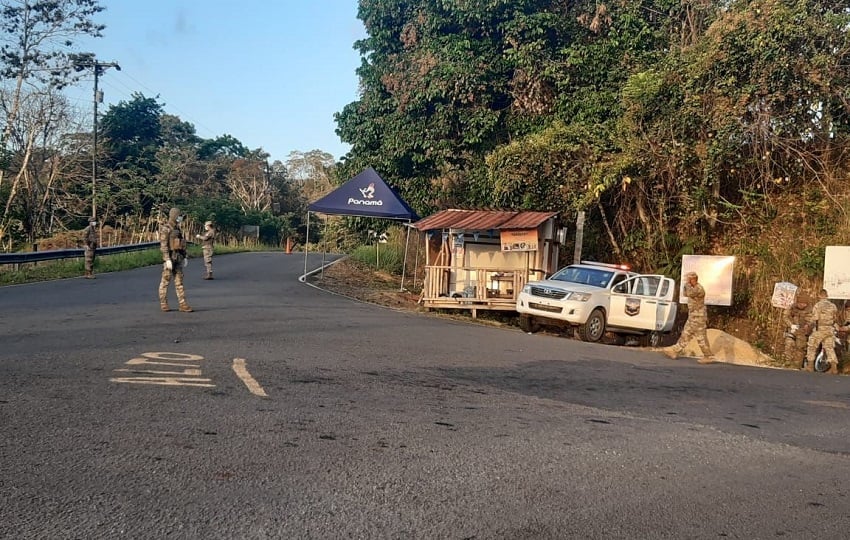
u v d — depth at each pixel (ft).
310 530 13.20
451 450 18.72
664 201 71.00
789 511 15.99
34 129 122.31
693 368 39.88
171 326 37.63
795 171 65.98
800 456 20.81
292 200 274.98
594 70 75.41
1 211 118.01
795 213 65.77
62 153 132.46
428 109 82.99
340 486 15.55
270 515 13.74
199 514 13.56
